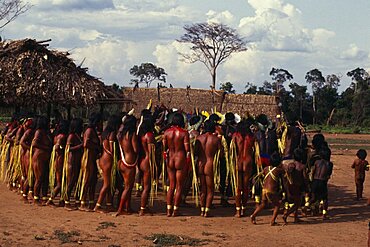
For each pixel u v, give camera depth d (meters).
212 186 10.93
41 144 11.80
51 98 13.54
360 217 11.38
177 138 10.76
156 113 13.64
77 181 11.55
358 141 42.12
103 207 11.59
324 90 76.44
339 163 23.14
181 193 10.90
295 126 12.07
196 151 11.00
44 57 13.84
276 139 12.06
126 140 10.79
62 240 8.67
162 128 12.70
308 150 11.92
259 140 11.96
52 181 11.77
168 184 11.27
